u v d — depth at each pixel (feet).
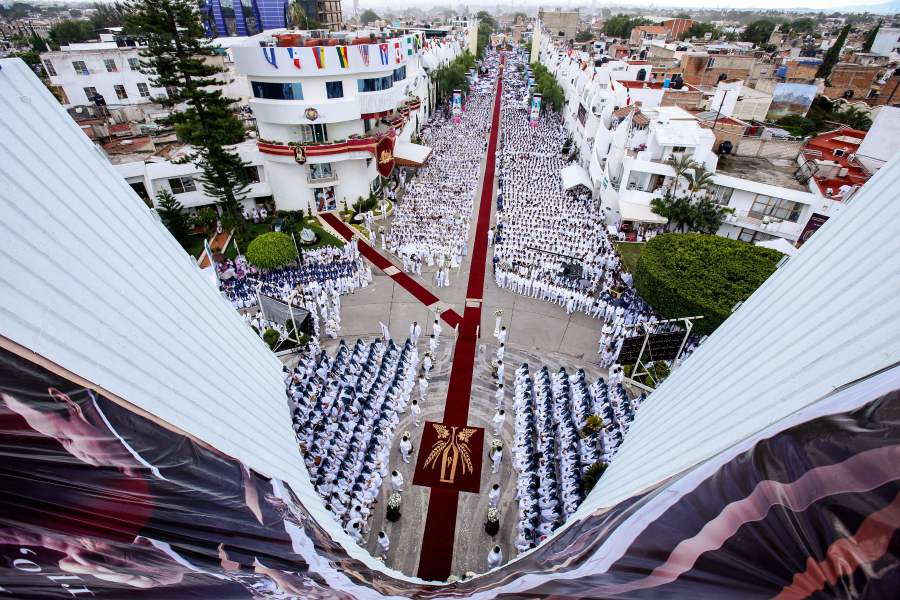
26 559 18.53
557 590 22.97
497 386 77.30
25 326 22.93
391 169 147.02
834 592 15.23
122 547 21.63
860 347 24.94
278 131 129.08
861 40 416.46
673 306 83.66
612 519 30.09
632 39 422.41
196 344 39.27
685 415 39.91
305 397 68.64
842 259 32.42
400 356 78.54
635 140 129.29
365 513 55.11
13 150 28.76
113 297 31.09
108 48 180.65
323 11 491.72
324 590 29.96
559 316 99.35
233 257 113.70
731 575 18.02
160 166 115.75
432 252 118.32
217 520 27.30
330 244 122.72
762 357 33.91
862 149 119.55
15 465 19.83
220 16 417.08
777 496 18.58
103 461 23.00
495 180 176.96
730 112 143.74
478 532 56.44
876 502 15.88
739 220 118.52
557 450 65.57
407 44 177.68
